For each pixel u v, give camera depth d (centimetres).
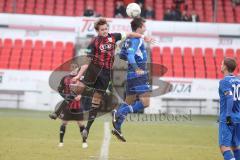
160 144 3753
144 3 7212
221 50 6606
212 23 6588
